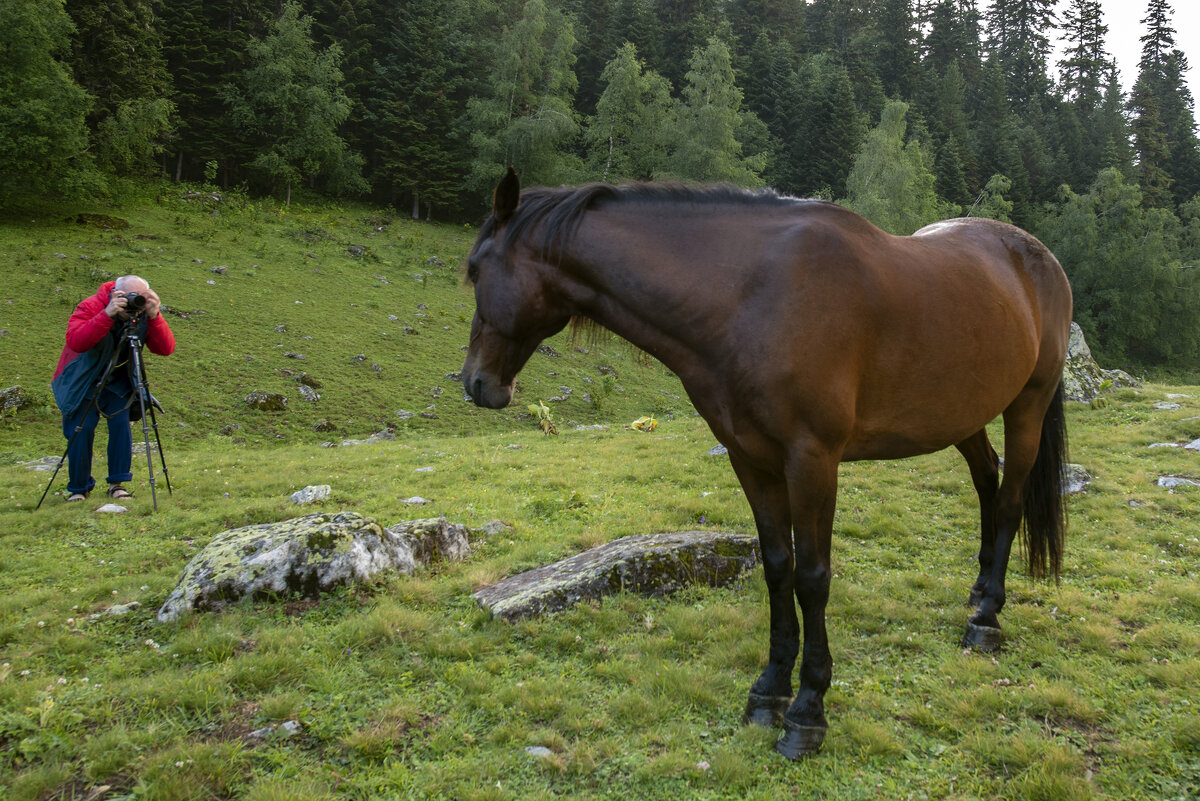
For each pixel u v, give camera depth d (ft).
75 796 8.29
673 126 165.17
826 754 9.32
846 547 19.31
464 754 9.31
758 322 9.05
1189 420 34.50
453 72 207.21
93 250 109.60
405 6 211.41
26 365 71.15
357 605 14.39
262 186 178.60
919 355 10.07
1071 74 401.08
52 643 12.61
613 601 14.21
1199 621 13.67
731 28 285.64
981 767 9.02
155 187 151.74
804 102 229.86
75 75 140.97
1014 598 15.12
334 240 146.92
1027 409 13.26
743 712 10.40
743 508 23.21
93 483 26.48
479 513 23.63
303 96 173.47
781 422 9.02
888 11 357.00
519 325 10.23
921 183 164.35
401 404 80.89
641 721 10.09
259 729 9.70
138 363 25.04
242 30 183.32
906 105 145.07
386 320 109.40
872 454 10.71
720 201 10.36
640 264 9.63
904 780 8.80
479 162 184.65
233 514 23.15
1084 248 204.13
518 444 45.19
